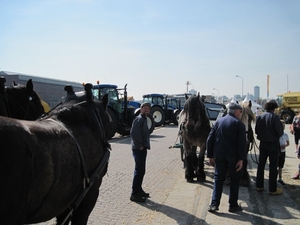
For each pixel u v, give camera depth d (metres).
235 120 4.95
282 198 5.75
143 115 5.65
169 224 4.54
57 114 2.70
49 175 2.00
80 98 3.35
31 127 2.09
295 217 4.80
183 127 6.89
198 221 4.65
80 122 2.79
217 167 5.05
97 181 2.88
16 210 1.71
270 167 5.88
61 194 2.21
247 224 4.52
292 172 7.95
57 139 2.23
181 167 8.60
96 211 5.05
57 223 2.75
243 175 6.61
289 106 29.11
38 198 1.95
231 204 5.04
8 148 1.69
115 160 9.52
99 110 3.36
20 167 1.72
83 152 2.57
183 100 32.31
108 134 3.63
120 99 15.96
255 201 5.59
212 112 10.66
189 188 6.48
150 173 7.82
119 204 5.42
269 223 4.56
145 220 4.69
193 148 7.10
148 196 5.69
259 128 5.93
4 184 1.64
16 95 3.49
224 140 4.95
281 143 6.73
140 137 5.52
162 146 12.87
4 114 2.96
